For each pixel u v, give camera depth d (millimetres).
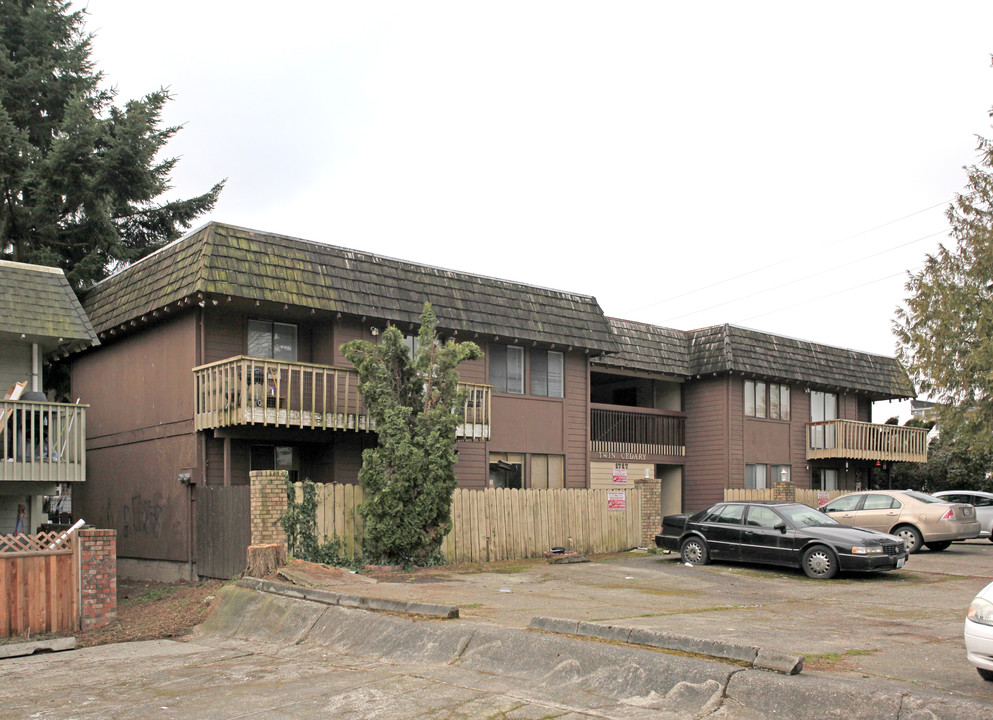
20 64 30953
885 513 21359
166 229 33969
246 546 15875
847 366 33531
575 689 8352
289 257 18688
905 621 11250
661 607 12359
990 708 6562
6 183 27672
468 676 9102
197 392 17750
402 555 16578
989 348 19766
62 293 18438
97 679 9961
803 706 7176
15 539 12656
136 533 19625
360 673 9516
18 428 17656
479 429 20578
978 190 21719
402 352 17094
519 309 22984
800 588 14906
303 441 19109
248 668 10203
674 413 30406
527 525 19703
